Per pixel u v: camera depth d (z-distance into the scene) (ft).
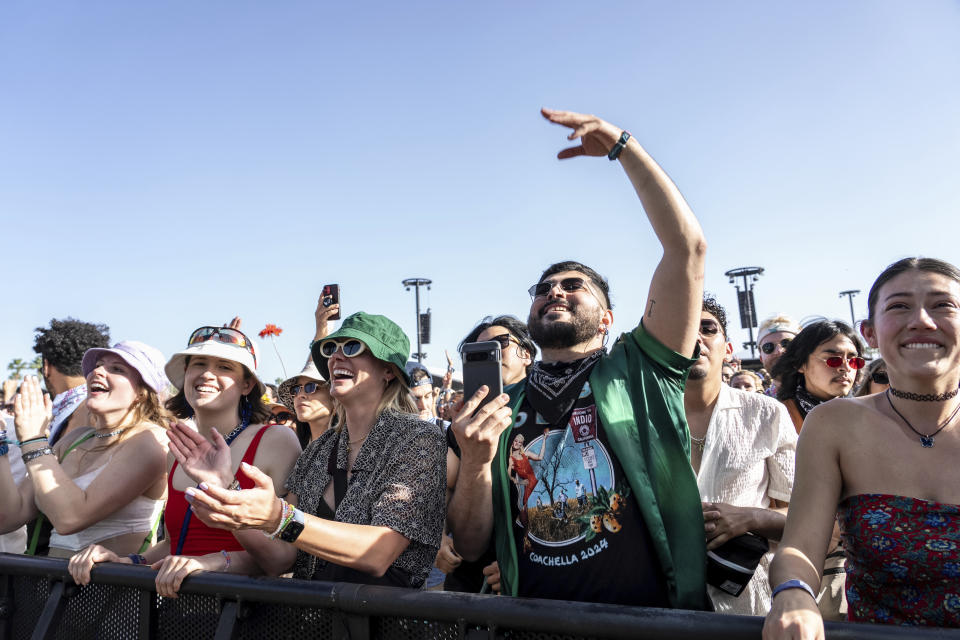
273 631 6.55
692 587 6.02
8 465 9.82
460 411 6.47
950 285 5.47
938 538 5.07
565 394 6.97
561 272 7.70
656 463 6.42
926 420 5.46
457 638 5.63
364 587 6.09
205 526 8.20
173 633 7.18
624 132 6.44
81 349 13.05
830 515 5.48
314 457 8.07
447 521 7.22
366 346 7.61
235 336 9.46
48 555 10.08
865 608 5.52
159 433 9.93
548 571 6.35
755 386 17.92
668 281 6.53
